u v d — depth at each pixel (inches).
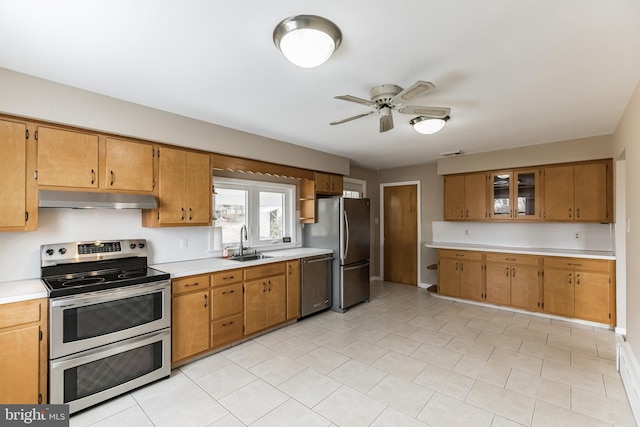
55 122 88.0
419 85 72.8
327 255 168.4
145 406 86.4
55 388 79.4
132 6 55.3
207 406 86.4
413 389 93.9
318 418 81.0
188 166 119.5
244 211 157.9
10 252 91.1
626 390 90.5
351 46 69.1
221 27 62.1
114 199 98.2
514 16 58.8
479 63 77.0
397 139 151.3
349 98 83.9
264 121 122.5
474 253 180.9
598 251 158.7
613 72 81.7
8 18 58.3
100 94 95.3
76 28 62.0
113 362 89.5
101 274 100.3
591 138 147.9
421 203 223.3
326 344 126.8
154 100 100.7
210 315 115.7
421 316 161.0
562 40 66.8
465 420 79.7
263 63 77.1
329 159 182.1
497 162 175.3
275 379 100.1
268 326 137.4
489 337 133.0
